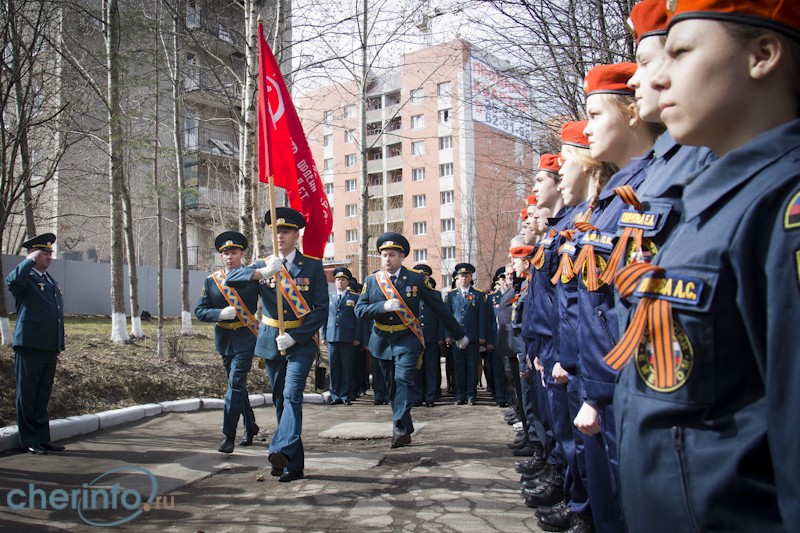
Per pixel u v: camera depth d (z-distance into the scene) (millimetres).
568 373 3484
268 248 14977
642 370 1635
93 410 8930
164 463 6312
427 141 44188
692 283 1522
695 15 1568
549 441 4699
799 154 1446
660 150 2430
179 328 19109
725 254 1482
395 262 7695
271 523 4395
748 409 1440
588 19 8414
